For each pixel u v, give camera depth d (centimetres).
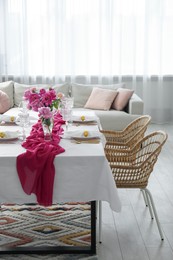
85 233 341
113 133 421
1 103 625
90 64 748
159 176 490
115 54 746
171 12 740
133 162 353
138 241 332
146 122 395
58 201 293
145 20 731
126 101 636
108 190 290
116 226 358
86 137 334
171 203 410
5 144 318
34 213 381
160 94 761
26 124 341
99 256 309
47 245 321
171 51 755
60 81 750
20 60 738
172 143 633
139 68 757
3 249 313
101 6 723
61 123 400
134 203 410
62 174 288
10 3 720
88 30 734
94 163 288
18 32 729
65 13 727
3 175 288
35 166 282
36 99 330
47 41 732
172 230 352
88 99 659
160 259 306
